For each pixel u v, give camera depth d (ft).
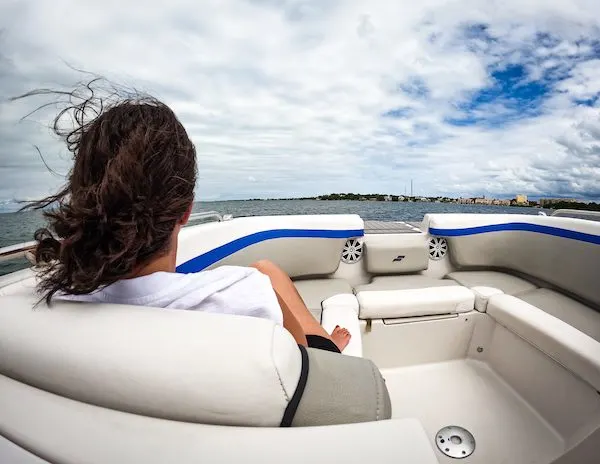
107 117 1.75
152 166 1.64
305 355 1.69
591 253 9.02
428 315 6.64
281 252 10.13
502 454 4.96
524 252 11.07
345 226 10.62
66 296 1.90
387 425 1.50
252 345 1.44
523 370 5.76
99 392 1.51
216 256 8.05
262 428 1.45
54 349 1.57
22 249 3.56
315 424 1.53
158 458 1.34
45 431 1.47
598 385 4.30
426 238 11.38
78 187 1.69
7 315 1.79
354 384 1.68
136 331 1.53
